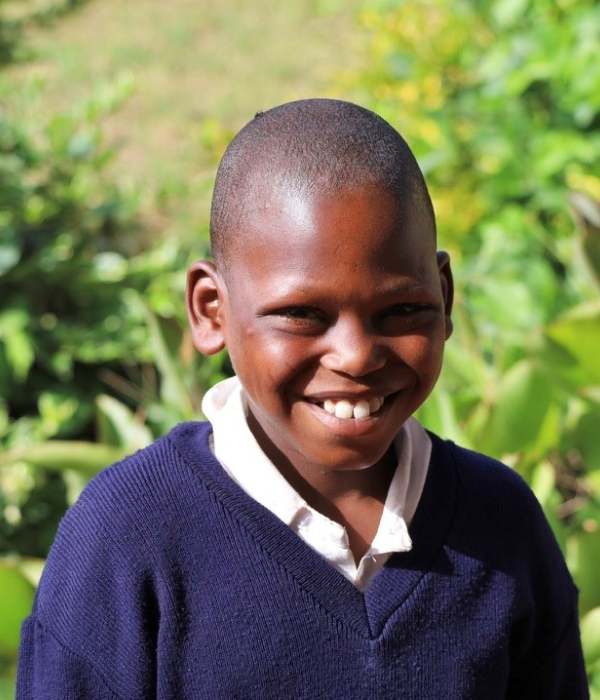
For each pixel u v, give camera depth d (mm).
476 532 1400
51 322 4105
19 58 5758
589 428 2393
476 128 4148
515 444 2316
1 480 3531
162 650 1290
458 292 3352
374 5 5000
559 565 1523
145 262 4285
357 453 1223
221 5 9125
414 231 1184
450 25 4492
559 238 3812
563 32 3770
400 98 4508
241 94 7555
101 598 1298
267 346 1190
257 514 1308
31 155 4230
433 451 1438
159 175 6344
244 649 1278
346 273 1144
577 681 1579
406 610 1319
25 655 1353
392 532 1339
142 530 1300
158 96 7555
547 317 3223
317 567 1298
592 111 3709
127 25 8742
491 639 1364
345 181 1157
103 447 2240
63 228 4246
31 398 3990
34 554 3533
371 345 1168
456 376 2730
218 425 1353
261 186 1181
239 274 1208
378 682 1297
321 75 7688
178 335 2428
